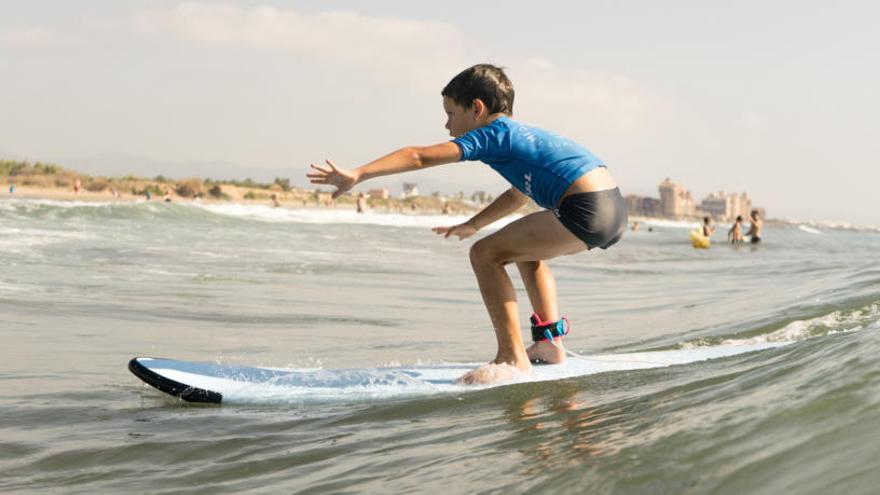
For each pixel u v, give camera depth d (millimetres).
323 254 15445
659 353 4137
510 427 2689
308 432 3035
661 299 9523
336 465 2498
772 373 2492
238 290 9094
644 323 6762
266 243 17547
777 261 18859
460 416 3057
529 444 2355
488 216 4277
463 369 4059
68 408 3609
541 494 1838
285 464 2604
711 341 5363
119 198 58281
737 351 4008
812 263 16766
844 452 1604
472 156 3760
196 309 7453
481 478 2059
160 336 5957
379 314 7820
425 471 2240
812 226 189125
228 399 3631
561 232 3820
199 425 3256
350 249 17656
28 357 4879
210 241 16859
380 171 3467
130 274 9977
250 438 2988
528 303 8977
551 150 3811
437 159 3635
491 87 3926
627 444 2049
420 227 35062
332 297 9039
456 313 8164
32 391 3977
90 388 4062
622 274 14773
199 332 6254
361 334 6488
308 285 10102
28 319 6324
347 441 2818
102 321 6488
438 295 9898
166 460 2781
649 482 1753
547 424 2627
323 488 2238
